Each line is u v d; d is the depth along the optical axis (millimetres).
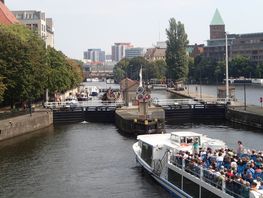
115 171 48500
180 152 39094
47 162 52875
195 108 95500
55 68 108438
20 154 57344
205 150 39781
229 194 30516
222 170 32219
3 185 43531
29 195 40531
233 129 78500
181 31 191875
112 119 93188
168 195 39688
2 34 80375
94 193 40906
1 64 76312
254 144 62781
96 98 142750
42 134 74688
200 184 34250
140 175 46688
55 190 41938
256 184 28281
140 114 78188
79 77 164250
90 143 65438
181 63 192125
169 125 85875
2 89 69688
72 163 52344
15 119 76375
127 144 64250
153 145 43688
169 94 170500
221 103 96875
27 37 98625
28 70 79750
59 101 104500
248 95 159375
